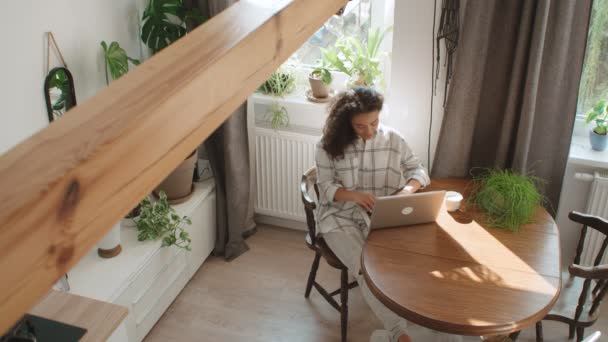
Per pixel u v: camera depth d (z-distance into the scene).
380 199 2.29
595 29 2.79
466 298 1.99
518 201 2.50
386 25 3.27
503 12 2.60
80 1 2.58
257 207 3.66
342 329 2.74
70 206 0.28
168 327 2.93
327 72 3.28
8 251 0.25
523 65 2.62
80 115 0.32
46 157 0.28
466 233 2.39
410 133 3.08
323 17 0.56
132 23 3.03
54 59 2.44
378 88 3.36
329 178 2.62
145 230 2.81
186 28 3.06
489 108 2.82
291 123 3.44
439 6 2.74
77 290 2.46
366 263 2.20
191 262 3.22
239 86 0.43
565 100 2.69
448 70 2.82
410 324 2.43
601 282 2.40
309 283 3.06
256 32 0.44
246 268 3.39
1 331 0.27
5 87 2.21
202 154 3.65
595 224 2.41
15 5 2.20
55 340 1.47
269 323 2.95
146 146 0.33
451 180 2.88
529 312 1.92
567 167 2.99
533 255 2.25
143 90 0.35
